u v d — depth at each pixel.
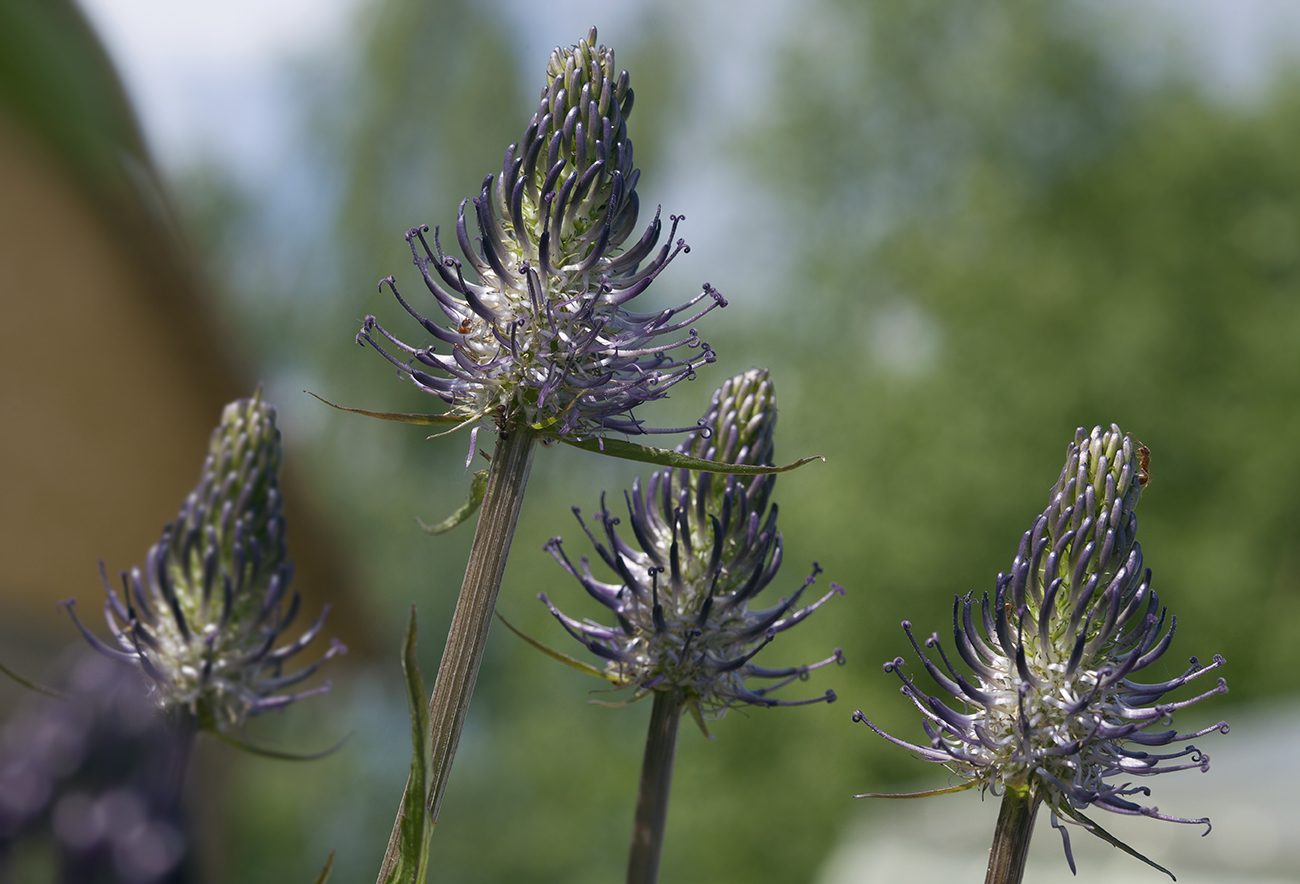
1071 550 2.36
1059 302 24.38
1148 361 23.73
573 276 2.49
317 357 21.22
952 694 2.31
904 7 29.72
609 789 26.81
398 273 21.55
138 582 2.55
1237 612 23.00
